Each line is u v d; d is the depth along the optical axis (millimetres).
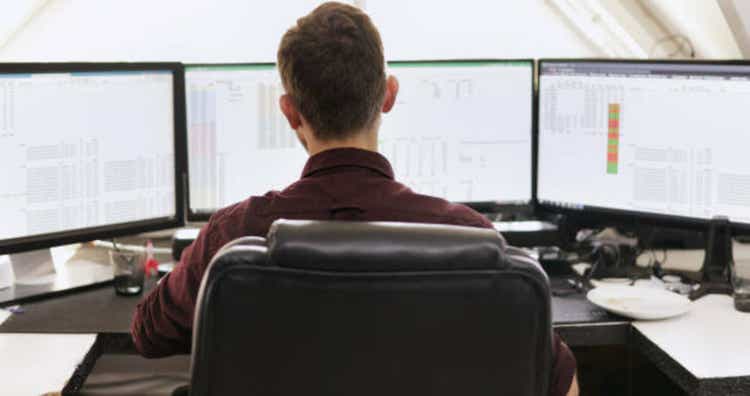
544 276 1033
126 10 2535
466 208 1227
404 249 998
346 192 1194
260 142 2320
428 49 2680
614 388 2635
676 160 2178
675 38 2592
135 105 2191
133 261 2113
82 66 2090
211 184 2322
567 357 1239
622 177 2266
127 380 1966
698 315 1997
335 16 1237
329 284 1002
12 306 2021
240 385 1046
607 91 2254
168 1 2551
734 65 2062
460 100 2363
